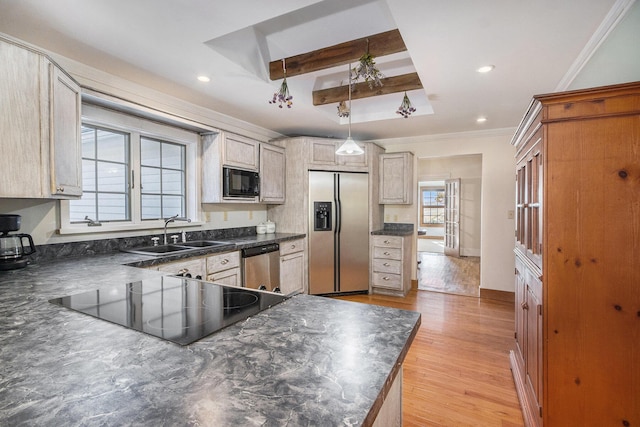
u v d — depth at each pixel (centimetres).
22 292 135
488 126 401
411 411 191
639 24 154
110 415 55
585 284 137
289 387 64
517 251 223
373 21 216
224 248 289
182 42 195
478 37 187
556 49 200
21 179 155
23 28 179
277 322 102
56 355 77
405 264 436
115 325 97
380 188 465
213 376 68
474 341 286
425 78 246
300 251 406
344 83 323
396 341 88
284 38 241
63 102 179
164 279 161
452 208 764
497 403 199
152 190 303
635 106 130
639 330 131
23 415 54
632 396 132
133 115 270
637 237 131
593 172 136
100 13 166
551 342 143
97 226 250
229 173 331
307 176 415
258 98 295
